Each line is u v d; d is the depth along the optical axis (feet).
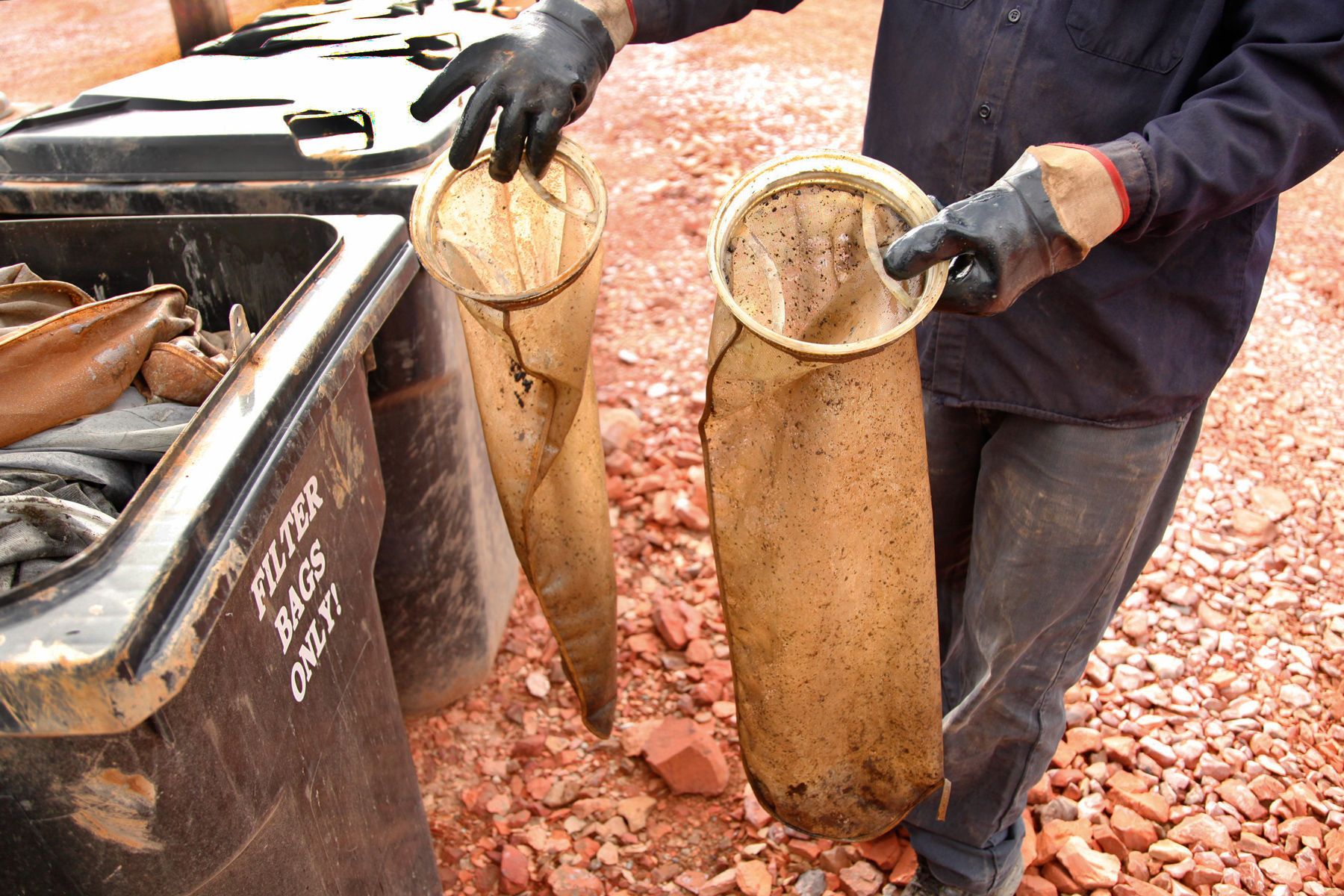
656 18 5.17
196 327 5.67
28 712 3.14
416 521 7.97
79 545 4.04
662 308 14.89
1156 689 9.22
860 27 26.32
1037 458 5.71
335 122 7.45
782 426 4.48
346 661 5.22
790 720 5.31
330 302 5.08
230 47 9.36
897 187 4.40
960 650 6.93
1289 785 8.41
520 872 7.82
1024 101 5.20
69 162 7.07
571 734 9.00
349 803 5.22
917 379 4.57
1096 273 5.13
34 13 32.53
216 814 3.89
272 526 4.31
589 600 6.61
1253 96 4.33
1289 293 15.12
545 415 5.45
